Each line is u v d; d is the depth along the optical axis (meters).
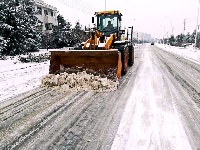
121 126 3.71
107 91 5.93
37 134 3.47
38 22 27.45
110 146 3.08
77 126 3.74
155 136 3.37
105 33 9.69
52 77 6.62
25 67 11.06
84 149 3.01
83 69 6.84
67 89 6.04
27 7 24.36
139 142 3.18
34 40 22.97
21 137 3.37
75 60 7.02
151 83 6.98
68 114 4.30
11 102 5.08
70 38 30.55
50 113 4.36
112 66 6.76
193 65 12.23
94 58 6.85
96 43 7.68
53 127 3.71
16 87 6.54
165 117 4.11
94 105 4.81
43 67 11.20
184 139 3.29
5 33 18.98
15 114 4.32
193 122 3.92
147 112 4.36
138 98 5.30
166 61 14.07
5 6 18.92
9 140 3.28
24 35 21.02
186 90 6.18
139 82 7.12
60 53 6.86
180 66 11.52
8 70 9.93
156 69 10.06
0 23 18.56
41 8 34.91
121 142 3.19
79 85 6.17
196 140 3.26
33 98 5.38
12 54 19.38
